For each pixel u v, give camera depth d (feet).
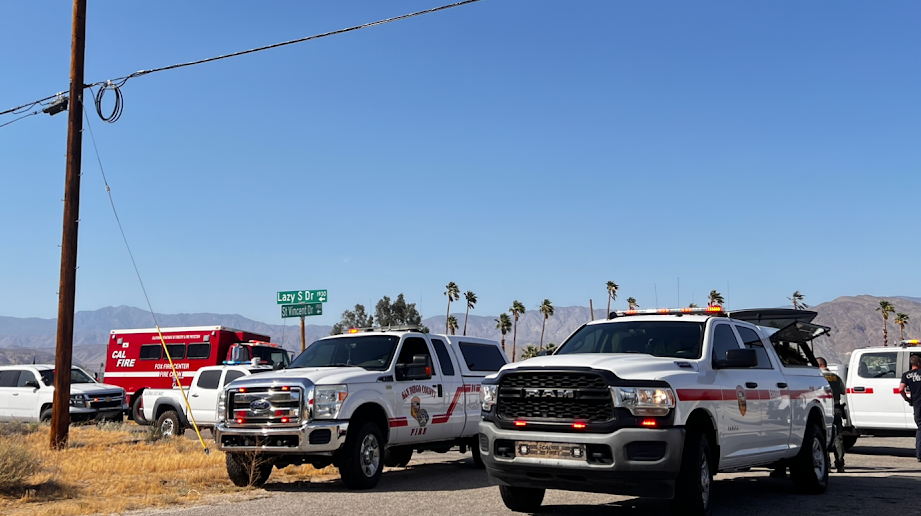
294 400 36.47
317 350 43.55
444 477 42.45
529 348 227.40
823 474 35.27
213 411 64.34
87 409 75.82
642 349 30.12
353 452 36.81
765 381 31.99
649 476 24.84
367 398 38.01
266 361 86.17
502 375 27.63
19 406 78.79
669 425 25.23
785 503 31.65
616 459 24.80
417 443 41.81
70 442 58.70
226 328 88.79
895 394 52.80
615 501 32.30
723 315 32.50
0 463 35.94
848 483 38.09
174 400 67.92
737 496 33.81
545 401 26.61
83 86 60.54
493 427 27.35
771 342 35.19
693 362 28.25
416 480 41.06
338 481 40.06
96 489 37.32
